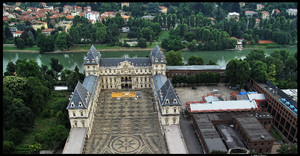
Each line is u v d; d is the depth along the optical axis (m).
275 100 166.25
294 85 198.38
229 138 142.38
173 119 153.25
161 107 151.38
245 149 133.38
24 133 153.00
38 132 155.12
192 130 159.12
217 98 183.25
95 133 154.75
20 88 170.12
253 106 169.12
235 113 164.50
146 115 174.88
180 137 143.50
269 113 164.88
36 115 173.12
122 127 161.00
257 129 143.12
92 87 179.12
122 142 146.38
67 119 156.38
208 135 140.88
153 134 154.12
